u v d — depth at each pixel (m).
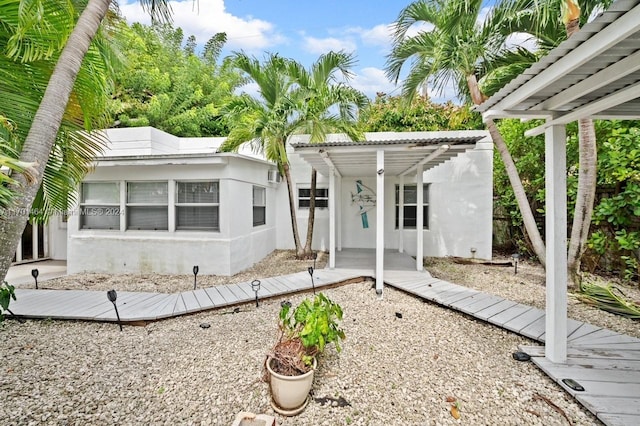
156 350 3.32
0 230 1.82
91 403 2.45
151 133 8.16
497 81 5.89
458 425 2.22
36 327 3.94
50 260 8.52
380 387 2.67
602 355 3.05
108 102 3.74
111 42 3.45
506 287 5.71
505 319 3.91
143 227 6.91
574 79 2.42
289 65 7.73
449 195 8.59
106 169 6.88
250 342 3.49
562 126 2.93
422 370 2.93
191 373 2.86
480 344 3.47
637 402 2.32
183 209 6.80
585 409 2.34
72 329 3.90
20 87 2.59
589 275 6.25
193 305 4.50
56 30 2.42
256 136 7.67
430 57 6.26
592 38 1.86
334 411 2.38
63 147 3.30
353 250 8.98
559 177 2.94
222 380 2.75
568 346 3.24
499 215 9.32
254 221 8.06
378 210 5.20
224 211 6.62
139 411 2.36
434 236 8.67
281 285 5.48
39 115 2.01
